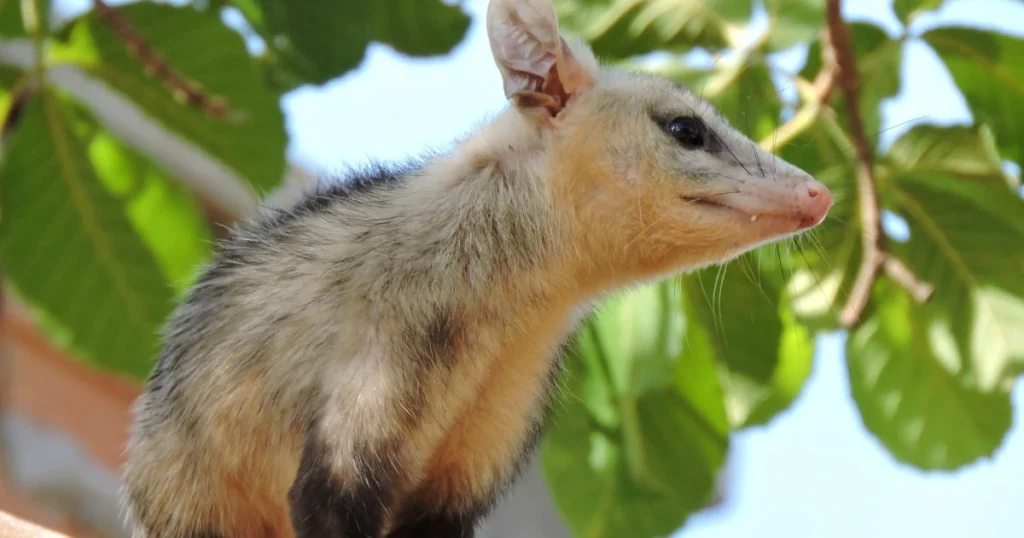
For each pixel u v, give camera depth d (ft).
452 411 24.26
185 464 24.84
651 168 25.17
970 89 28.94
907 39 28.76
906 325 28.81
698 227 25.00
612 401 28.73
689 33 28.58
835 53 27.35
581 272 25.40
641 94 25.89
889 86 29.37
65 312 30.01
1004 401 28.73
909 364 29.09
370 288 23.48
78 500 52.60
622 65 28.19
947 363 28.66
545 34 26.02
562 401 28.53
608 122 25.43
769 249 28.14
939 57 28.81
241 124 29.63
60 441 52.13
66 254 29.86
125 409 55.52
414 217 24.29
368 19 31.12
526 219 24.80
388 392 22.97
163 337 26.55
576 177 25.16
